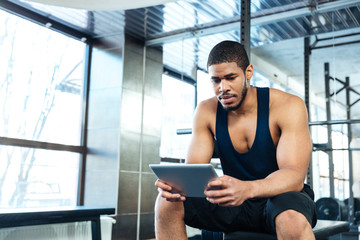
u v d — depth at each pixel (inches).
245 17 96.2
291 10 158.6
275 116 52.0
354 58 140.6
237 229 52.7
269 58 157.2
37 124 169.6
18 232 103.1
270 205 44.9
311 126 138.4
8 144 157.0
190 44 191.6
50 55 178.4
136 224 185.3
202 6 161.2
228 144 54.5
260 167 53.2
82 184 188.4
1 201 153.9
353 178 128.3
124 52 190.9
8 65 159.8
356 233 125.2
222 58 49.0
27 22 169.2
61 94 182.1
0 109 155.6
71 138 185.6
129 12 168.7
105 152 186.2
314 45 149.7
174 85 191.9
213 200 43.2
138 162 191.9
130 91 192.1
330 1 151.6
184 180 44.2
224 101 50.3
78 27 187.9
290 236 42.1
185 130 112.7
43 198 169.6
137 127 194.4
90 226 123.8
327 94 140.9
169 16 173.2
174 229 51.1
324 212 130.5
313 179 134.7
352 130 131.0
